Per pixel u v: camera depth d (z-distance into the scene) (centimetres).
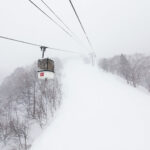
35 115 1927
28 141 1407
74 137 1138
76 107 1758
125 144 930
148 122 1164
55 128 1389
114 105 1633
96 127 1203
